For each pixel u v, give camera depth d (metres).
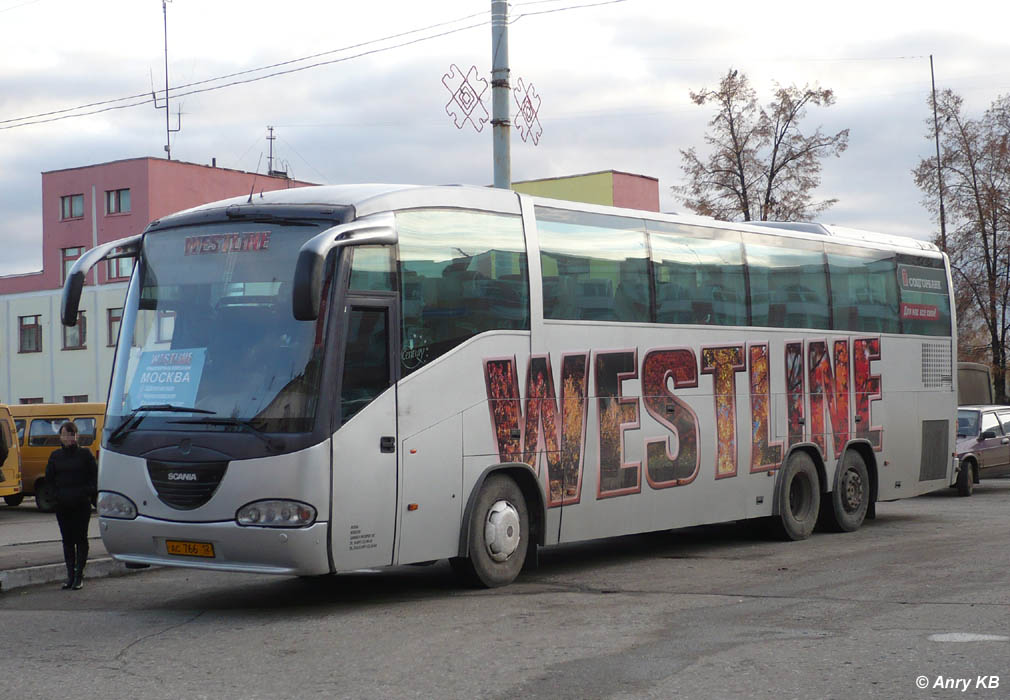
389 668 7.91
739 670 7.54
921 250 18.83
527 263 12.13
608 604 10.46
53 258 56.78
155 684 7.62
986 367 36.59
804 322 16.14
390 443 10.47
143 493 10.44
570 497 12.39
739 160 38.78
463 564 11.52
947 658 7.73
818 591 10.91
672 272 14.03
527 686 7.26
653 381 13.59
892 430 17.72
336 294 10.16
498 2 18.77
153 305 10.91
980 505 22.19
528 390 11.98
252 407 10.09
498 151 18.69
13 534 20.17
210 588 12.64
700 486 14.20
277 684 7.53
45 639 9.47
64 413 28.55
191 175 55.09
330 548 9.93
